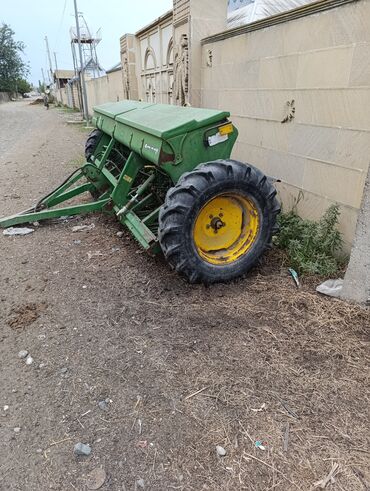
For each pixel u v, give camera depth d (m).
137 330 2.95
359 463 1.94
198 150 3.37
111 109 5.28
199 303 3.25
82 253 4.27
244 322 2.99
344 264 3.68
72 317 3.14
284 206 4.54
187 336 2.86
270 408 2.26
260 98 4.71
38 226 5.05
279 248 4.04
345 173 3.59
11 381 2.51
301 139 4.11
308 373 2.50
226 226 3.50
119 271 3.83
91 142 5.94
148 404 2.30
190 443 2.06
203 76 6.16
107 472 1.94
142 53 10.53
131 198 4.21
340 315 3.04
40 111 32.44
